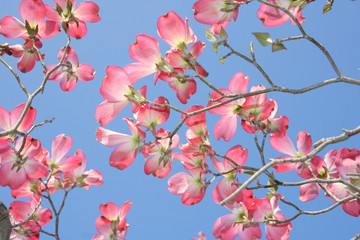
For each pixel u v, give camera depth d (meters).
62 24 2.40
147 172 2.39
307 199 2.40
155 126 2.37
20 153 2.36
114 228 2.50
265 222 2.40
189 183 2.40
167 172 2.41
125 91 2.32
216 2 2.27
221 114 2.36
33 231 2.43
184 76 2.29
